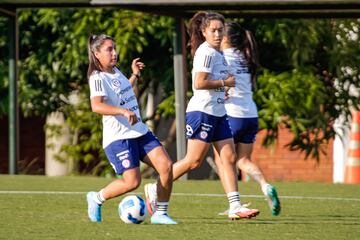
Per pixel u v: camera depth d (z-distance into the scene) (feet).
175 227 94.68
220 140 103.30
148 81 199.00
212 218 103.45
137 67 101.96
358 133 207.10
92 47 96.17
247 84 111.24
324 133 198.59
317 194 134.51
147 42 189.37
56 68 199.11
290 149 198.29
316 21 191.21
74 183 148.05
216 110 102.73
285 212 110.63
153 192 101.55
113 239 85.56
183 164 103.81
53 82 200.13
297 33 189.37
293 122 189.06
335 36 195.31
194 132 102.78
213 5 156.15
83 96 204.64
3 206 112.16
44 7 165.48
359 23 195.52
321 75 199.82
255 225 96.99
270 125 187.01
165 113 192.85
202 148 103.04
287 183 157.58
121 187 97.35
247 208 104.94
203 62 100.89
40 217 101.71
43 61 199.00
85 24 191.01
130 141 96.84
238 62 110.73
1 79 199.93
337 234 90.38
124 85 97.09
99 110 94.27
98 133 203.10
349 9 155.63
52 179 156.25
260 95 188.03
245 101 111.24
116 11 191.52
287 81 188.03
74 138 213.25
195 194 131.44
